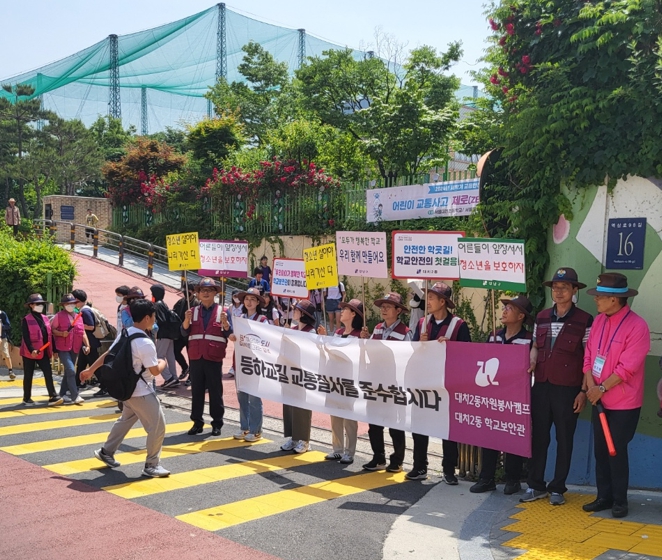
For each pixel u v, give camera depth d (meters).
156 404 6.93
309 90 25.97
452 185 16.47
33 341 10.52
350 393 7.70
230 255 9.79
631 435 5.89
